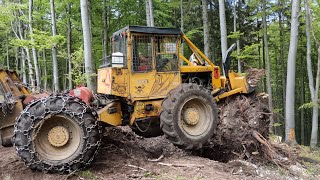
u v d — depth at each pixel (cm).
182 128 519
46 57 2234
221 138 614
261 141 584
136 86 512
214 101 554
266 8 1803
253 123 622
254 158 577
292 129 973
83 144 434
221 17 1130
